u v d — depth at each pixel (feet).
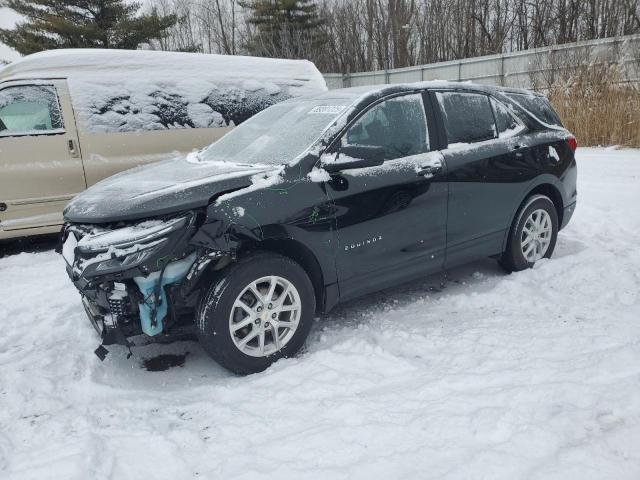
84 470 7.45
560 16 84.43
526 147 14.76
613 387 8.55
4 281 16.66
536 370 9.41
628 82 39.37
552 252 16.10
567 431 7.54
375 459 7.32
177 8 118.01
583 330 11.07
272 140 12.47
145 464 7.68
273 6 102.99
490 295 13.43
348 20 107.86
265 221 10.20
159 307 9.58
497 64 65.77
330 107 12.53
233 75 23.40
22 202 19.20
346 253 11.43
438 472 6.95
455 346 10.80
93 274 9.06
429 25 102.53
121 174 13.01
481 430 7.77
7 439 8.39
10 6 88.94
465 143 13.61
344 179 11.31
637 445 7.12
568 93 40.98
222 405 9.15
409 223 12.34
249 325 10.44
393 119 12.51
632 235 18.42
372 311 13.23
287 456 7.58
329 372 9.93
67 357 11.28
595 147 38.86
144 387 10.07
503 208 14.23
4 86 19.07
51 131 19.48
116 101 20.70
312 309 10.95
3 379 10.34
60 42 88.69
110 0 89.04
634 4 73.67
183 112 21.95
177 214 9.68
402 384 9.42
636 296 12.95
